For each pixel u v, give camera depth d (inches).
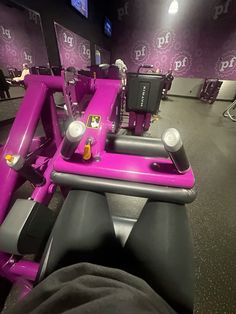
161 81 72.5
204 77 270.4
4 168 30.7
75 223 19.0
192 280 15.7
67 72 34.8
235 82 255.9
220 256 38.1
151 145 37.7
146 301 10.1
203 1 229.9
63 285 10.5
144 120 88.7
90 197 23.6
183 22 249.1
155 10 252.4
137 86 74.5
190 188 23.5
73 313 8.6
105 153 29.2
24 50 136.9
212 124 136.3
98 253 17.6
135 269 17.4
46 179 33.7
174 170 24.8
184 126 128.9
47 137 48.5
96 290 9.9
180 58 270.8
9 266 26.9
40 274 15.7
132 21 270.5
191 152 87.6
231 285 32.9
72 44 180.5
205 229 44.6
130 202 52.7
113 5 266.4
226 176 67.9
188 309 14.2
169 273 16.1
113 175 24.9
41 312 9.3
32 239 23.8
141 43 279.9
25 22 127.5
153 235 19.3
